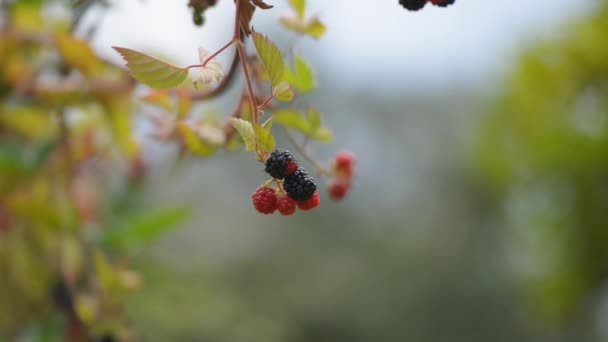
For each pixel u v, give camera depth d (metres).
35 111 2.57
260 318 11.51
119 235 2.54
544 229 6.62
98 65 2.29
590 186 6.41
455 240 16.78
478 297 16.42
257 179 14.95
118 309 2.55
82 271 2.57
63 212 2.55
